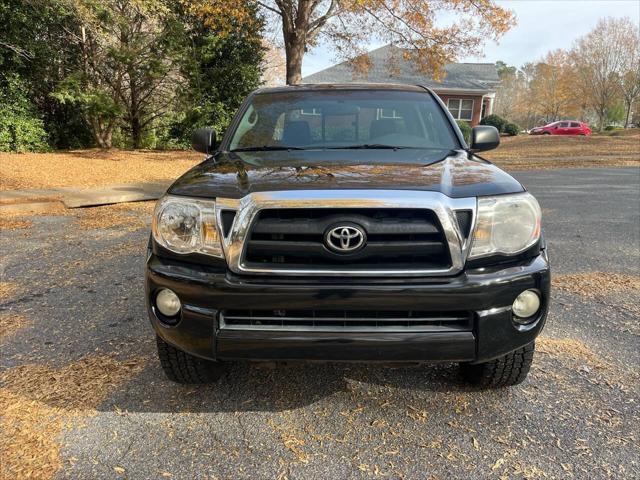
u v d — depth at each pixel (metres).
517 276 2.22
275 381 2.90
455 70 38.12
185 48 16.53
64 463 2.20
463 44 16.67
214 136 3.61
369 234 2.14
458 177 2.43
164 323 2.37
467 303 2.15
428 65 17.64
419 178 2.36
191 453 2.28
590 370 2.99
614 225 7.01
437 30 16.47
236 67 17.80
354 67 19.62
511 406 2.63
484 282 2.16
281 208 2.15
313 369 3.04
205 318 2.22
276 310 2.21
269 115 3.57
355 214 2.15
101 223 7.25
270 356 2.22
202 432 2.43
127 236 6.43
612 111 52.19
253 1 14.98
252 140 3.39
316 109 3.55
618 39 46.88
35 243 6.06
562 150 22.95
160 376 2.94
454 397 2.72
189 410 2.61
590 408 2.61
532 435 2.39
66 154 14.80
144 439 2.37
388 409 2.62
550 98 60.03
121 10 14.51
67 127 16.44
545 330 3.55
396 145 3.27
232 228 2.20
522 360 2.56
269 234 2.19
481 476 2.13
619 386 2.82
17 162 12.52
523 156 20.05
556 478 2.11
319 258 2.17
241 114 3.66
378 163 2.68
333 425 2.49
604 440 2.35
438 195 2.19
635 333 3.51
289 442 2.36
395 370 3.01
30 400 2.67
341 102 3.62
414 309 2.15
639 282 4.58
